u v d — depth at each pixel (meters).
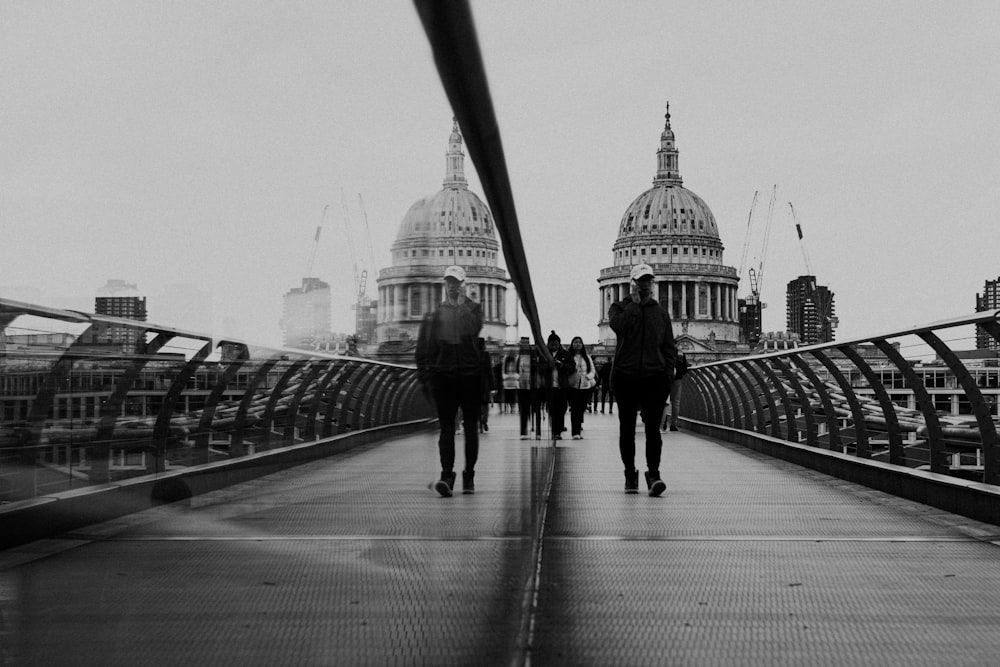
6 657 2.65
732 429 25.81
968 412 11.59
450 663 3.72
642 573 7.19
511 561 5.73
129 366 4.16
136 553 3.20
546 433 19.59
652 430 12.82
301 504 3.81
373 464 4.97
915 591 6.63
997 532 9.41
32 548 3.29
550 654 4.93
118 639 2.95
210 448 3.86
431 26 1.71
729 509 11.18
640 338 12.77
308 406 8.38
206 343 3.44
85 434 4.07
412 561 4.11
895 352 12.98
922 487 11.80
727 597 6.39
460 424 5.25
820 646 5.20
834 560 7.82
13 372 3.82
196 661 3.16
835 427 16.86
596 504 11.68
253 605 3.50
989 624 5.73
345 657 3.52
